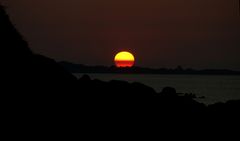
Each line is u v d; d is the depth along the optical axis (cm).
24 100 8781
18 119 8112
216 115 10988
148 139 8956
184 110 10794
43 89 9400
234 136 9931
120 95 10544
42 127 8175
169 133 9425
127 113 9800
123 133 8938
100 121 9138
